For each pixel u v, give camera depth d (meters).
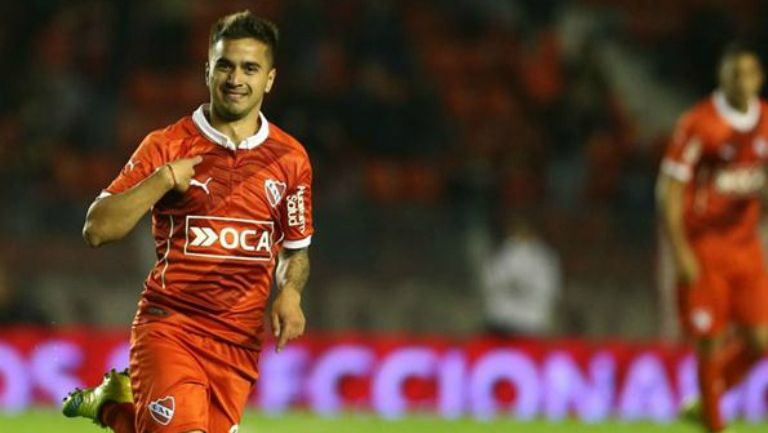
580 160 64.38
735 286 31.05
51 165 58.84
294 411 42.66
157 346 18.23
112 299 48.66
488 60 71.88
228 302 18.58
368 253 50.19
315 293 49.34
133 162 18.20
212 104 18.55
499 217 51.22
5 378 42.31
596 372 44.66
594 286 51.22
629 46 75.81
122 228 17.12
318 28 68.50
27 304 48.28
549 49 72.38
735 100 30.17
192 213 18.38
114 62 67.38
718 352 32.03
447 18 74.25
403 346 44.41
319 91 64.62
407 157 63.47
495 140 65.75
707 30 74.44
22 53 66.88
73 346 42.84
